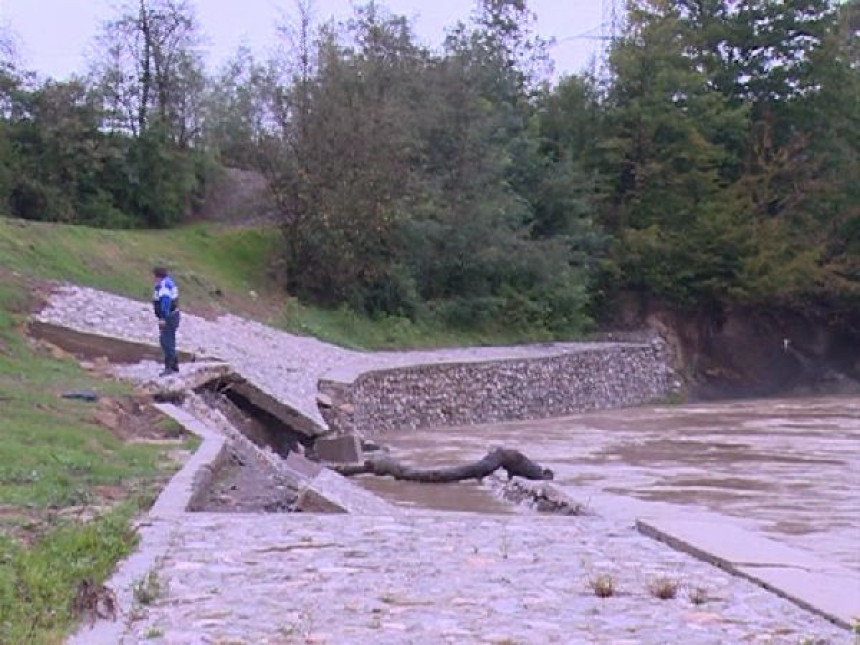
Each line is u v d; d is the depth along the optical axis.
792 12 55.47
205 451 15.17
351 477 20.42
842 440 26.86
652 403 47.28
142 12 41.94
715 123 52.88
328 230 38.47
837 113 56.03
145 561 8.98
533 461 21.50
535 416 39.28
